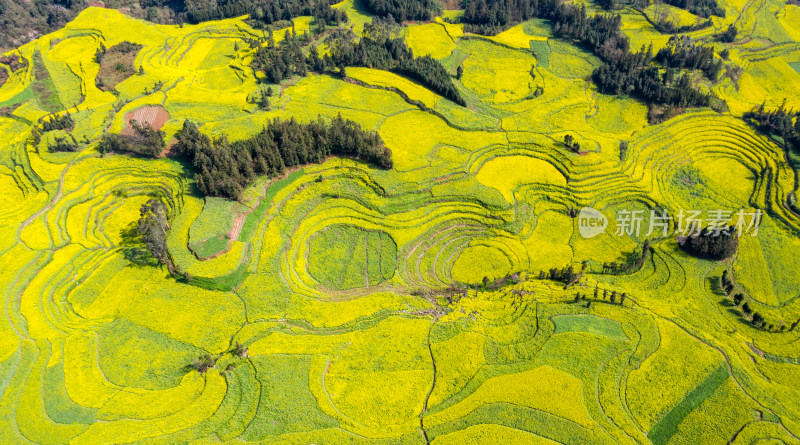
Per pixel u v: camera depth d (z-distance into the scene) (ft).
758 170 298.76
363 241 254.47
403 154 291.38
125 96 322.55
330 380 198.80
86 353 203.62
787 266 247.70
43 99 341.21
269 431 182.60
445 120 319.27
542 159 300.20
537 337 212.23
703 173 299.99
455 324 217.77
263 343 208.64
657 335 213.46
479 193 271.28
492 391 193.26
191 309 219.61
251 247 242.78
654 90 339.57
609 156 297.94
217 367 201.57
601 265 247.91
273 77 336.90
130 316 217.15
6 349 203.31
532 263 247.91
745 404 190.90
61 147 280.72
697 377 199.11
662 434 183.32
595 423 184.14
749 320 223.51
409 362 204.95
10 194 273.33
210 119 305.73
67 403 188.44
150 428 181.68
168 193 263.08
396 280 237.66
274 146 269.85
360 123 310.65
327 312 221.87
